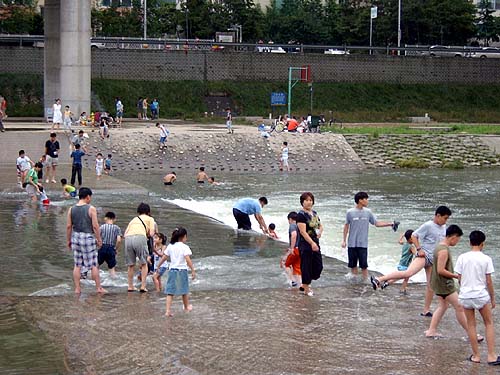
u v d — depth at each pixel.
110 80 82.19
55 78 66.25
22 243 26.17
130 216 31.84
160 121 73.00
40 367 14.79
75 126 59.03
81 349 15.73
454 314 18.47
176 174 50.28
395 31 104.12
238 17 103.25
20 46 83.06
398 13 98.69
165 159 53.06
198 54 85.50
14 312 18.33
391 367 14.74
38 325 17.30
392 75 91.75
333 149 58.06
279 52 89.12
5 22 97.31
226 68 86.50
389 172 54.81
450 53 97.12
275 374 14.38
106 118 60.94
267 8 120.25
